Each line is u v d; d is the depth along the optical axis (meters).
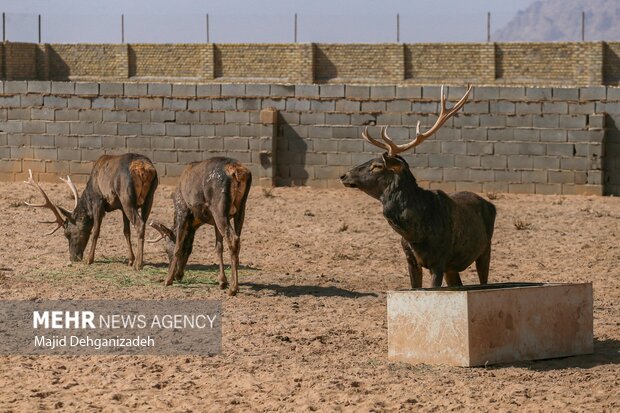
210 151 32.97
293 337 15.32
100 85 33.66
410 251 15.32
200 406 12.05
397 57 51.94
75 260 21.25
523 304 13.77
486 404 12.00
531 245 24.55
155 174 20.23
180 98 33.09
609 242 24.83
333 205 29.61
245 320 16.36
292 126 32.62
